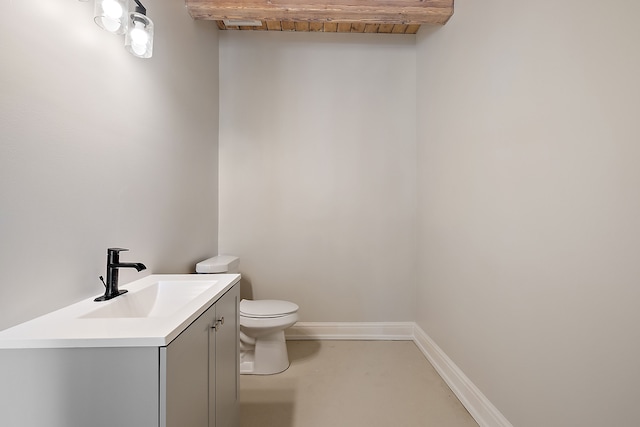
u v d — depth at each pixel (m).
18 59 0.94
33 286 1.00
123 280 1.45
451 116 2.30
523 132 1.49
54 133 1.07
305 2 2.32
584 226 1.14
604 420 1.06
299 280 3.08
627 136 0.99
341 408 1.98
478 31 1.91
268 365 2.40
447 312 2.35
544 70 1.35
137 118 1.60
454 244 2.24
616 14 1.02
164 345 0.84
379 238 3.10
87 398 0.84
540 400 1.37
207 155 2.71
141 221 1.64
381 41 3.08
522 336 1.49
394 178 3.10
